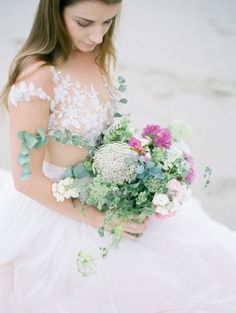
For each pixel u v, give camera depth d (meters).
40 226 1.70
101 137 1.69
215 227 2.18
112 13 1.49
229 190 3.04
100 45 1.76
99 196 1.47
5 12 4.84
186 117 3.72
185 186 1.61
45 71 1.50
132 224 1.64
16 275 1.70
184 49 4.61
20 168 1.55
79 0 1.42
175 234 1.80
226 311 1.73
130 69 4.22
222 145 3.46
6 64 4.02
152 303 1.70
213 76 4.26
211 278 1.75
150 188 1.50
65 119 1.59
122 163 1.44
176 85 4.08
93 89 1.67
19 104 1.48
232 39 4.85
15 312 1.71
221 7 5.46
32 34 1.56
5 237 1.73
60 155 1.65
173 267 1.72
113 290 1.67
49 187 1.59
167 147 1.57
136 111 3.72
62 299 1.68
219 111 3.83
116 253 1.69
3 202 1.86
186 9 5.38
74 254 1.67
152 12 5.26
